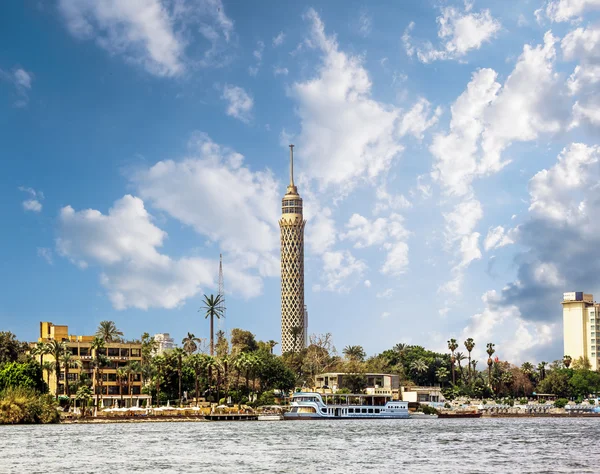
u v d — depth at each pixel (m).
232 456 160.62
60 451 168.50
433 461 152.75
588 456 161.00
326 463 150.00
